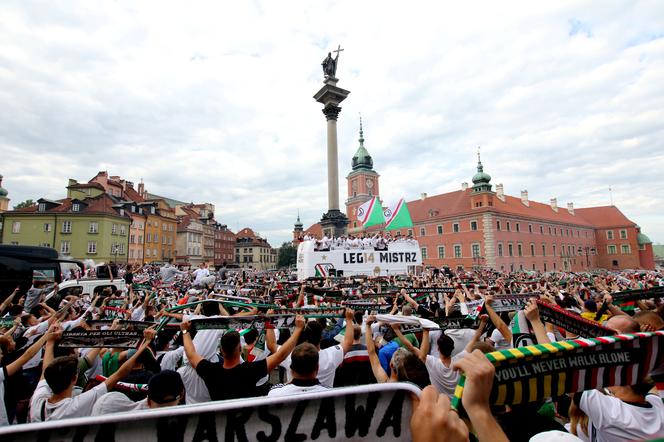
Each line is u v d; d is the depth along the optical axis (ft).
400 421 5.90
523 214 255.70
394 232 283.18
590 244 328.49
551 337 16.97
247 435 5.47
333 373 15.83
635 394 9.19
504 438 5.08
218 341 19.34
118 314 30.01
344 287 42.55
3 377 14.14
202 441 5.36
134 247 234.99
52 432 4.84
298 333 14.40
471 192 246.06
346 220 118.32
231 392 12.69
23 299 42.24
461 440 4.99
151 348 19.42
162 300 42.57
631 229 321.73
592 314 23.54
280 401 5.60
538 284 40.65
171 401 11.25
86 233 198.49
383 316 15.99
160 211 271.49
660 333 7.06
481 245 228.43
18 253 49.24
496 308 20.16
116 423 5.11
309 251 90.27
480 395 5.37
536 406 9.57
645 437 8.48
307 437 5.60
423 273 101.14
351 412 5.78
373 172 291.58
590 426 9.61
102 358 19.21
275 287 48.52
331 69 122.01
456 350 20.33
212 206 401.49
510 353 6.09
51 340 14.14
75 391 15.08
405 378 12.06
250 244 453.58
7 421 14.34
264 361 13.57
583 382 6.51
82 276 60.70
